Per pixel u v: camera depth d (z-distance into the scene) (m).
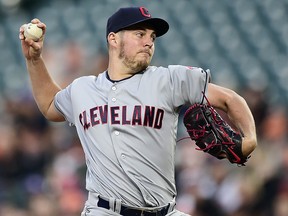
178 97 17.42
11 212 35.12
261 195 33.09
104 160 17.44
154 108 17.30
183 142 38.25
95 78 18.30
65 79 47.59
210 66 54.38
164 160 17.44
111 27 17.84
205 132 17.52
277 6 59.09
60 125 41.50
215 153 17.62
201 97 17.41
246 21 58.50
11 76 57.03
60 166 37.41
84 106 17.86
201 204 32.41
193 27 58.94
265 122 39.59
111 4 63.06
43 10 64.88
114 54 17.91
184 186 34.28
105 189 17.39
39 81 19.30
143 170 17.25
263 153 34.12
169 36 58.03
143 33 17.62
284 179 33.19
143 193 17.20
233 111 17.28
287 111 46.09
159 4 61.97
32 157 39.75
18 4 66.25
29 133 40.91
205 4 60.97
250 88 43.59
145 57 17.61
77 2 64.69
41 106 19.34
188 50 56.47
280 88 50.94
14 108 43.19
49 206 33.81
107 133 17.45
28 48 18.98
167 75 17.52
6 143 39.78
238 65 53.97
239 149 17.22
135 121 17.25
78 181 35.28
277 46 55.59
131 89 17.48
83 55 52.84
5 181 38.81
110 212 17.39
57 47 57.06
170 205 17.61
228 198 33.16
